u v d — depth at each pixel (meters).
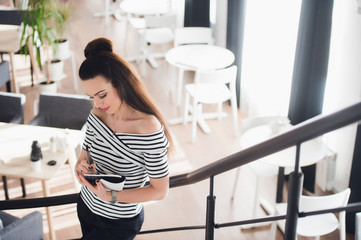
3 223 3.28
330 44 3.98
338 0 3.86
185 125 5.50
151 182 1.54
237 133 5.31
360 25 3.73
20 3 5.97
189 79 6.58
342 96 4.09
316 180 4.54
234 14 5.58
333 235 3.92
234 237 3.92
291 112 4.48
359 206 1.10
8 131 4.07
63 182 4.51
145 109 1.49
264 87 5.16
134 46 7.54
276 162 3.54
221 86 5.26
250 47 5.45
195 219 4.09
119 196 1.56
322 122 0.86
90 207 1.73
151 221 4.05
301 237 3.87
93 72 1.41
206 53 5.46
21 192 4.38
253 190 4.47
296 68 4.25
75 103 4.37
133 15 8.72
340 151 4.25
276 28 4.80
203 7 6.64
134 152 1.52
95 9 9.09
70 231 3.93
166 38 6.31
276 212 3.73
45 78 5.73
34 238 3.13
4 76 5.30
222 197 4.37
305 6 3.94
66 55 5.84
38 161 3.56
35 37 5.26
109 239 1.73
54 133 4.05
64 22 5.88
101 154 1.58
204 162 4.86
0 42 5.43
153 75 6.68
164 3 6.93
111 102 1.47
